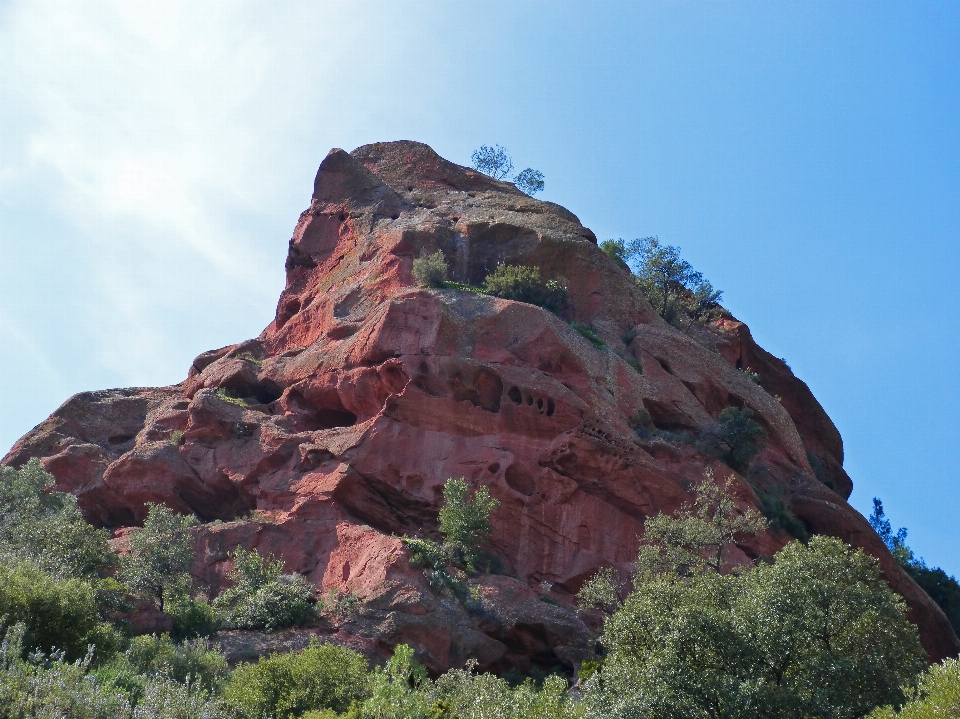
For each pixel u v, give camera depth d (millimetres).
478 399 46000
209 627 36500
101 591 35844
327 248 60031
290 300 59125
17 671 21688
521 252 55500
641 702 26344
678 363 52688
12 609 27719
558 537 43438
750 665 27469
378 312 49625
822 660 27031
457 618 37812
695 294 69250
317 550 42938
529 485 44250
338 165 62938
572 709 27609
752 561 44281
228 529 43719
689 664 27156
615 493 44500
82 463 51594
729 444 49250
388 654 36375
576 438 44719
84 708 21344
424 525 43781
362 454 44469
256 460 47344
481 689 29062
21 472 46844
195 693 25578
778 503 48562
